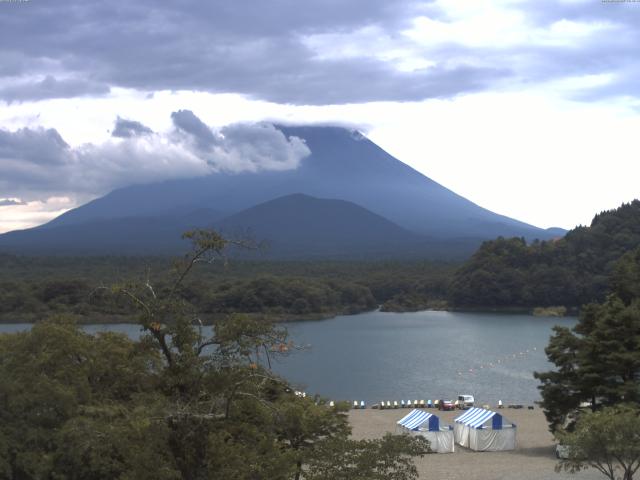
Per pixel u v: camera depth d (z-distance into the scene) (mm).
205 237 27781
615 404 59781
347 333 175500
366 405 93500
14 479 36531
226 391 27703
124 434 28828
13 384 36438
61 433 32438
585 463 54812
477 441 64812
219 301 157000
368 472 31094
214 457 27531
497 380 113562
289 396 41219
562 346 64500
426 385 109375
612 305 64625
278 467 29391
